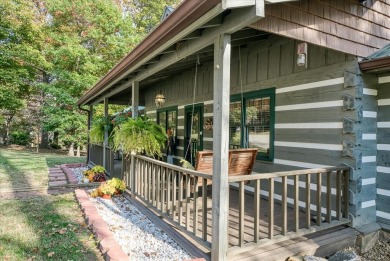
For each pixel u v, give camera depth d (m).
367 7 4.04
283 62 4.90
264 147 5.37
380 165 4.06
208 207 4.55
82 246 3.38
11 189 6.36
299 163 4.58
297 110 4.63
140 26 20.75
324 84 4.21
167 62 4.12
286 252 3.07
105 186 5.58
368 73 3.97
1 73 13.55
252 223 3.83
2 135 19.41
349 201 3.84
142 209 4.65
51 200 5.48
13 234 3.69
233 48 5.86
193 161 7.86
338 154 3.99
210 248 2.88
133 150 5.16
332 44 3.54
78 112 14.97
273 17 2.89
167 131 8.85
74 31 15.92
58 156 14.27
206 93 7.20
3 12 13.71
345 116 3.92
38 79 16.34
